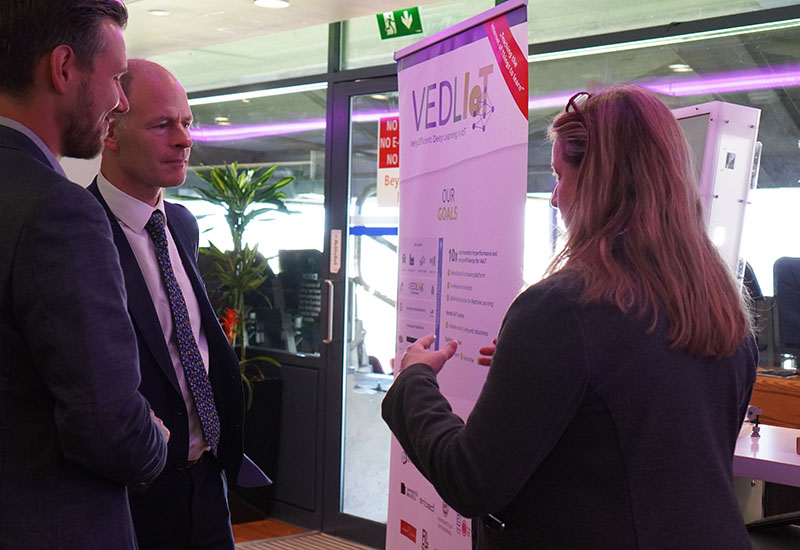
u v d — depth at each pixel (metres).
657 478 1.10
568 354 1.10
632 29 3.65
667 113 1.22
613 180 1.19
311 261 4.68
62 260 1.18
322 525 4.54
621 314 1.12
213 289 4.96
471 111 2.00
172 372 1.83
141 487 1.36
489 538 1.25
